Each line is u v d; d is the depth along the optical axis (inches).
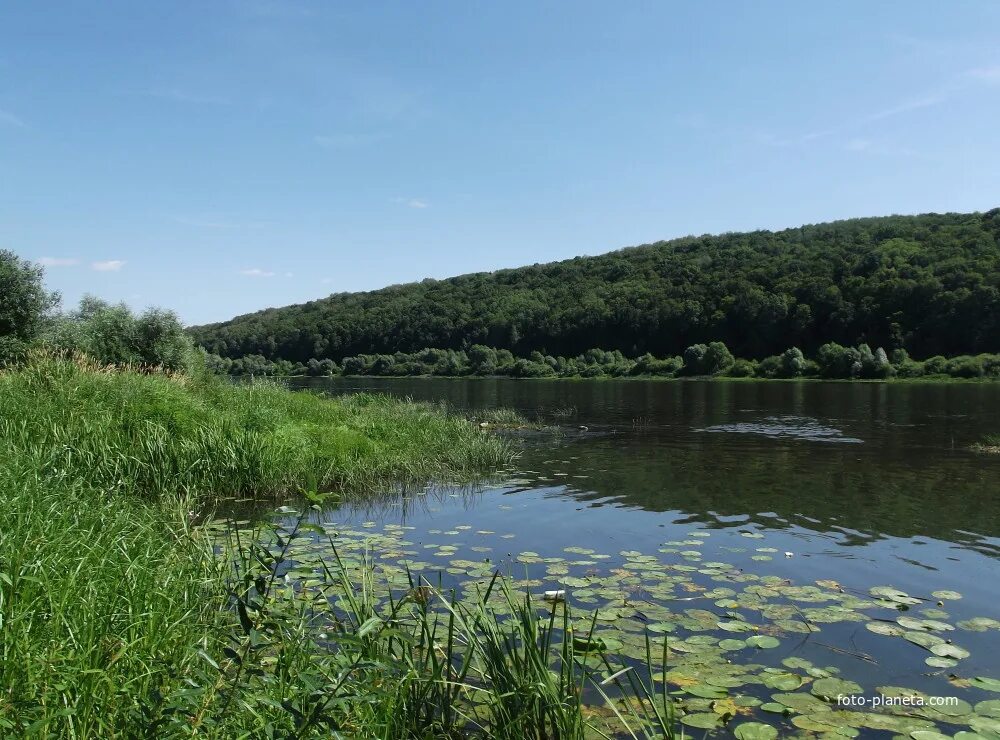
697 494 455.2
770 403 1343.5
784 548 319.0
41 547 180.9
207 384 705.6
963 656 198.8
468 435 665.6
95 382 511.5
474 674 175.3
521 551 314.7
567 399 1517.0
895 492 456.1
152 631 154.8
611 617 227.5
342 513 402.3
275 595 210.2
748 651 202.2
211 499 421.4
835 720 161.6
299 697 128.0
